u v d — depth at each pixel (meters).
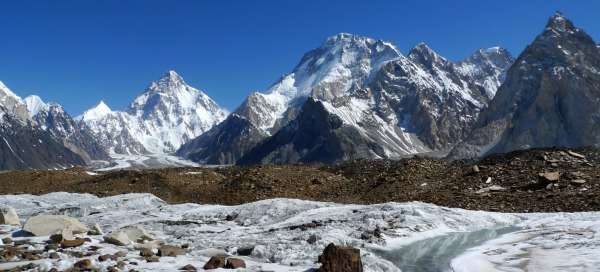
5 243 22.03
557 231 25.75
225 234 27.28
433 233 27.09
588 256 18.61
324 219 31.31
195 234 27.61
